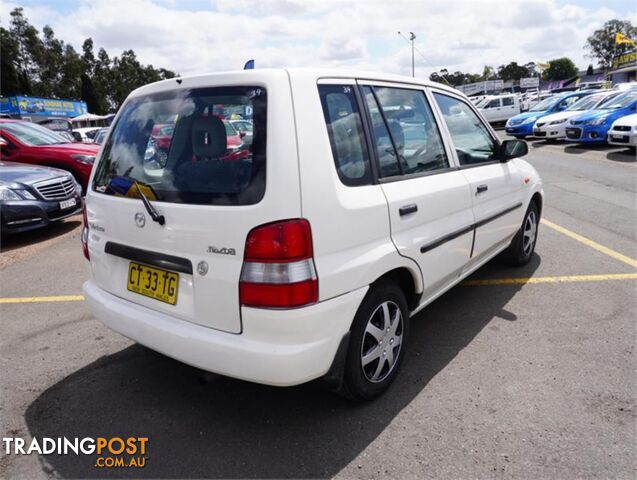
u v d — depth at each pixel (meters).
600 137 13.58
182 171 2.31
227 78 2.28
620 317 3.58
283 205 2.03
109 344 3.49
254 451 2.34
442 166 3.15
